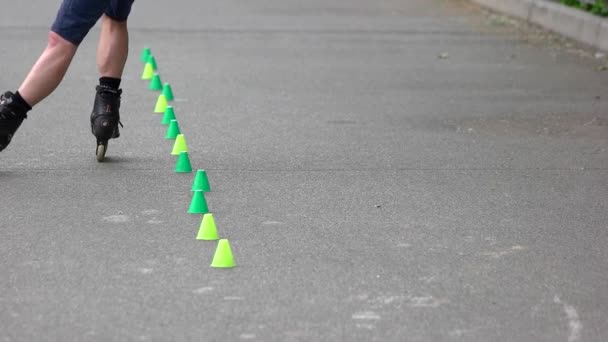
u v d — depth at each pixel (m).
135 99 17.28
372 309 7.84
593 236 9.96
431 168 12.68
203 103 16.94
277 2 32.31
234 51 22.80
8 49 22.06
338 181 11.87
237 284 8.34
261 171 12.26
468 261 9.08
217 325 7.45
